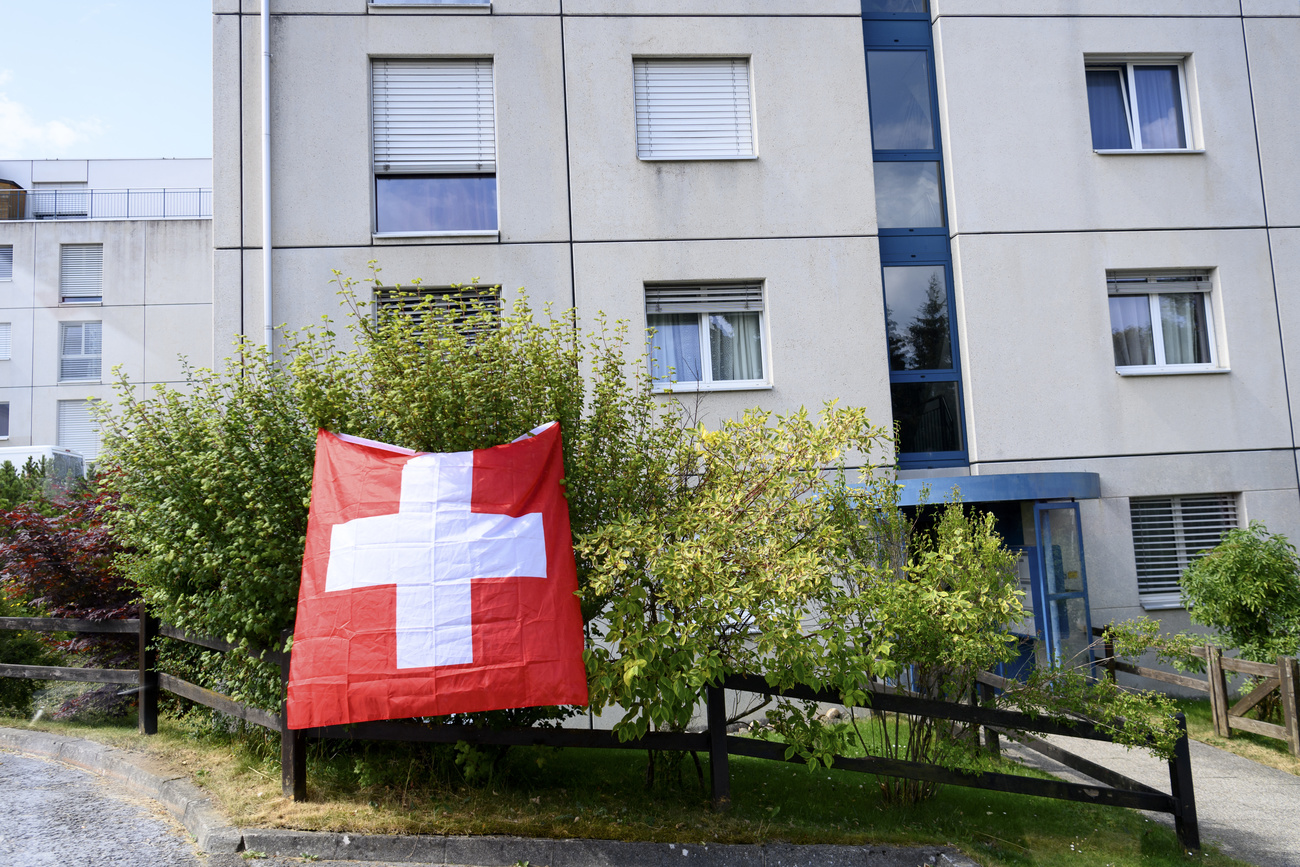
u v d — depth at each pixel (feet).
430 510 15.34
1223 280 33.14
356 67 30.48
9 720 23.34
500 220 30.42
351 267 29.66
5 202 90.89
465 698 14.55
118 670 22.07
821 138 31.86
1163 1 33.99
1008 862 15.76
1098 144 33.94
